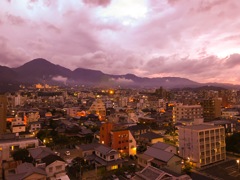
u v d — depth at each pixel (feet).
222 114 390.21
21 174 111.55
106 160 156.66
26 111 358.43
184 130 179.42
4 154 159.53
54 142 209.67
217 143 178.29
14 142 172.86
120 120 335.67
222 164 171.94
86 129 258.16
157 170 106.11
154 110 477.77
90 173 147.33
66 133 250.57
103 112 402.93
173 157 146.41
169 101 627.87
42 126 287.48
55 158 133.28
